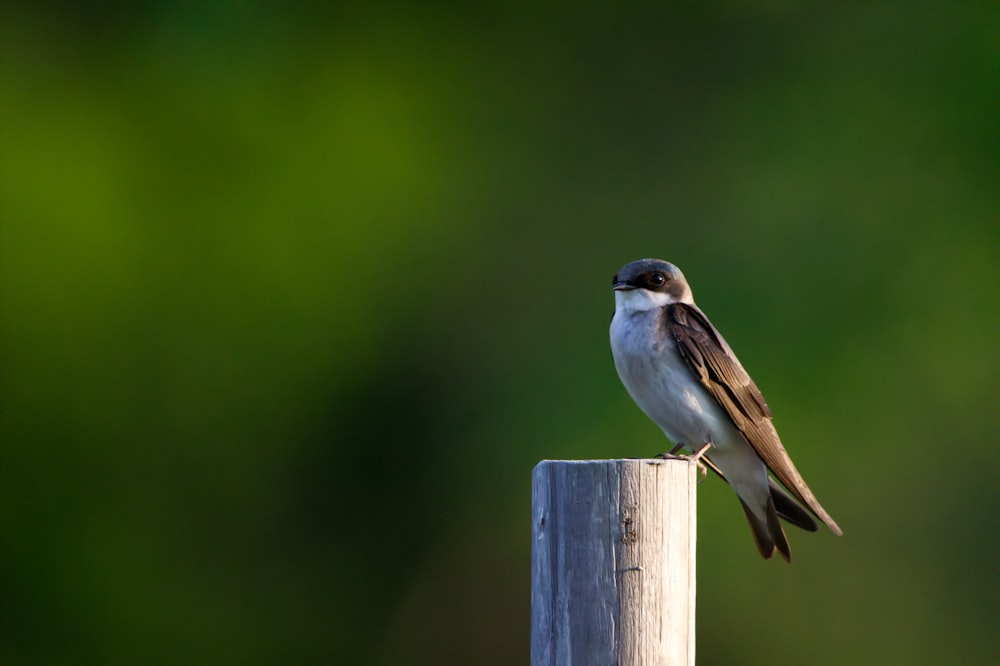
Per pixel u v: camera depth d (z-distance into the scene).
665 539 5.03
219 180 16.08
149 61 16.45
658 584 5.01
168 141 16.14
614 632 4.97
